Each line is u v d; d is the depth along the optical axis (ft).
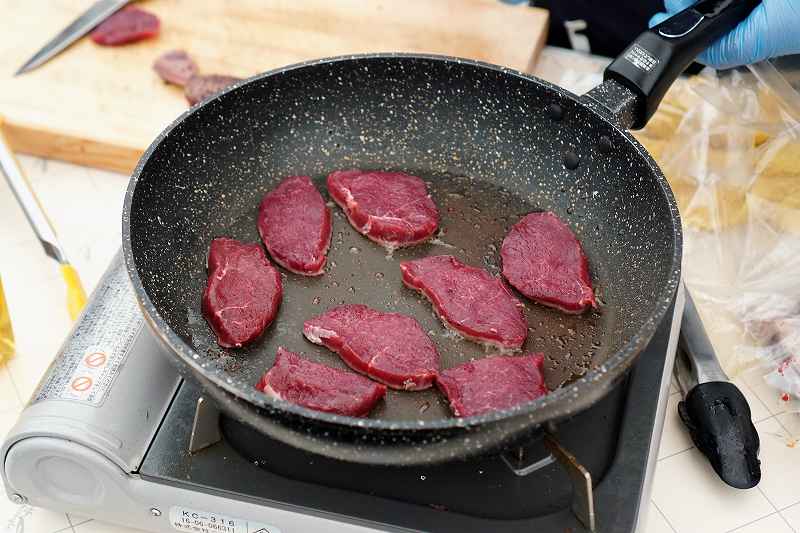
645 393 1.58
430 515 1.45
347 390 1.53
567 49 2.51
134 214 1.63
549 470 1.50
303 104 1.91
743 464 1.59
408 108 1.94
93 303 1.63
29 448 1.47
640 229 1.72
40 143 2.17
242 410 1.33
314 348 1.65
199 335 1.66
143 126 2.18
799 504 1.62
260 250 1.76
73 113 2.20
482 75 1.86
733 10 1.76
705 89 2.03
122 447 1.49
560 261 1.75
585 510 1.41
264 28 2.47
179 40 2.43
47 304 1.89
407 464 1.34
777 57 1.99
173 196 1.76
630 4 2.42
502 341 1.64
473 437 1.29
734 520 1.60
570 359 1.63
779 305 1.83
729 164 1.99
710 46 1.86
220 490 1.48
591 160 1.82
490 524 1.44
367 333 1.62
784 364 1.75
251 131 1.88
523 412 1.29
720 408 1.63
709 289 1.89
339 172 1.90
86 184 2.15
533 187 1.91
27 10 2.50
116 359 1.55
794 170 1.93
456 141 1.96
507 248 1.78
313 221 1.81
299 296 1.73
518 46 2.39
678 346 1.76
